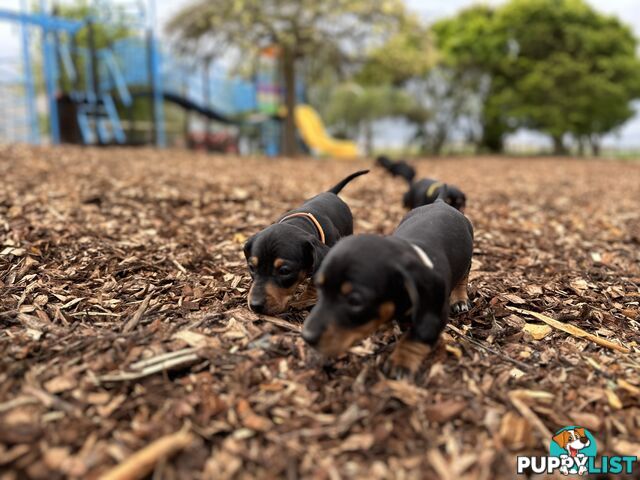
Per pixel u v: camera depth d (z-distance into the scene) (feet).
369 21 7.80
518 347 1.31
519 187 4.40
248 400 1.05
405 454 0.93
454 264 1.25
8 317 1.34
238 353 1.21
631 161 9.87
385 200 3.39
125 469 0.85
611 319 1.49
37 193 2.68
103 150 5.51
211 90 10.30
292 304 1.49
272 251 1.39
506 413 1.03
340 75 8.96
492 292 1.65
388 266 1.03
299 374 1.14
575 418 1.04
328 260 1.05
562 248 2.25
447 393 1.09
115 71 7.41
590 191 4.26
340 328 1.02
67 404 1.00
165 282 1.64
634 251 2.22
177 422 0.97
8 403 0.98
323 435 0.96
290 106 8.82
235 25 7.55
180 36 7.96
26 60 6.81
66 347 1.19
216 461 0.90
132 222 2.33
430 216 1.31
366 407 1.03
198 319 1.37
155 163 4.59
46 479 0.84
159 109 7.85
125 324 1.33
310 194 3.45
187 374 1.13
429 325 1.07
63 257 1.80
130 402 1.02
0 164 3.51
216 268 1.78
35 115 7.25
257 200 3.03
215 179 3.78
